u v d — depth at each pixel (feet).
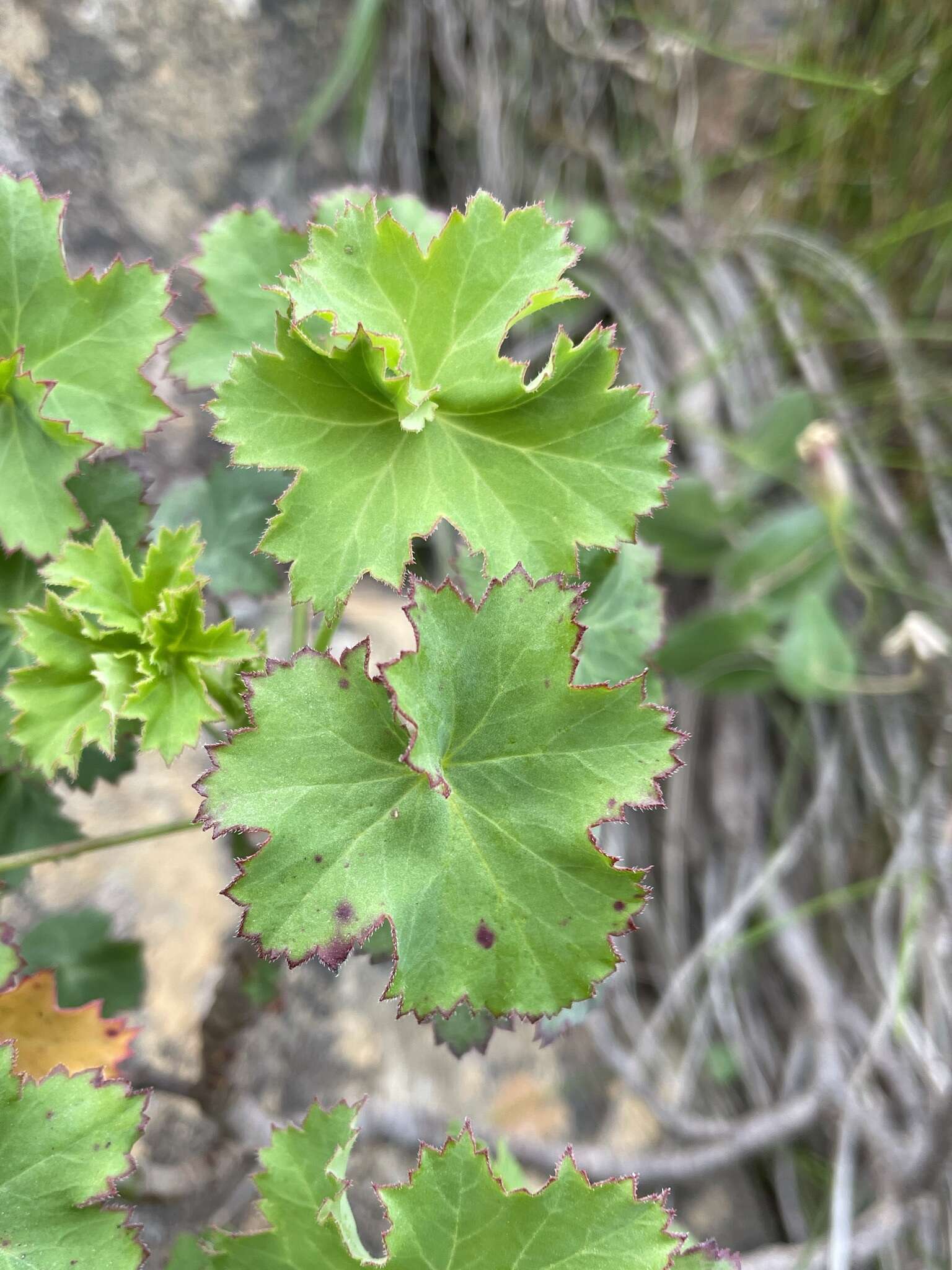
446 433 0.52
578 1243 0.49
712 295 1.46
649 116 1.49
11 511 0.55
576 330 1.45
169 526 0.72
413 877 0.47
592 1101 1.13
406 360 0.52
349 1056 1.05
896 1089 1.13
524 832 0.47
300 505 0.50
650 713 0.47
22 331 0.56
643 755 0.47
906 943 1.10
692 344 1.44
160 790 1.05
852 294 1.42
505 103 1.48
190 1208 0.87
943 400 1.39
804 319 1.45
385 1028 1.08
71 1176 0.50
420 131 1.50
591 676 0.62
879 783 1.31
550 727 0.48
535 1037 0.61
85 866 0.98
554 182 1.49
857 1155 1.16
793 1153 1.18
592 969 0.47
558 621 0.48
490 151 1.45
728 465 1.38
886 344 1.37
